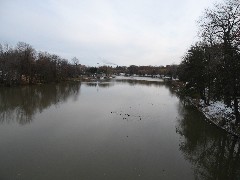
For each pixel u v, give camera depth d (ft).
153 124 110.52
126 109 143.23
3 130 95.71
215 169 68.03
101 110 137.90
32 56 299.17
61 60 429.38
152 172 63.26
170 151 78.23
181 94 233.96
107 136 90.33
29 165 64.44
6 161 66.74
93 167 64.34
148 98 201.36
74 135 90.43
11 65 255.09
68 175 59.52
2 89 227.61
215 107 137.49
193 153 78.13
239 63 90.58
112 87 309.01
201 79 150.92
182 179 60.75
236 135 93.35
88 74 600.80
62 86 295.48
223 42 104.32
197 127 107.24
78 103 161.58
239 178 63.26
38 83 303.07
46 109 138.21
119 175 60.64
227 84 95.14
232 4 100.01
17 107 142.72
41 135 89.81
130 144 82.64
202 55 150.92
